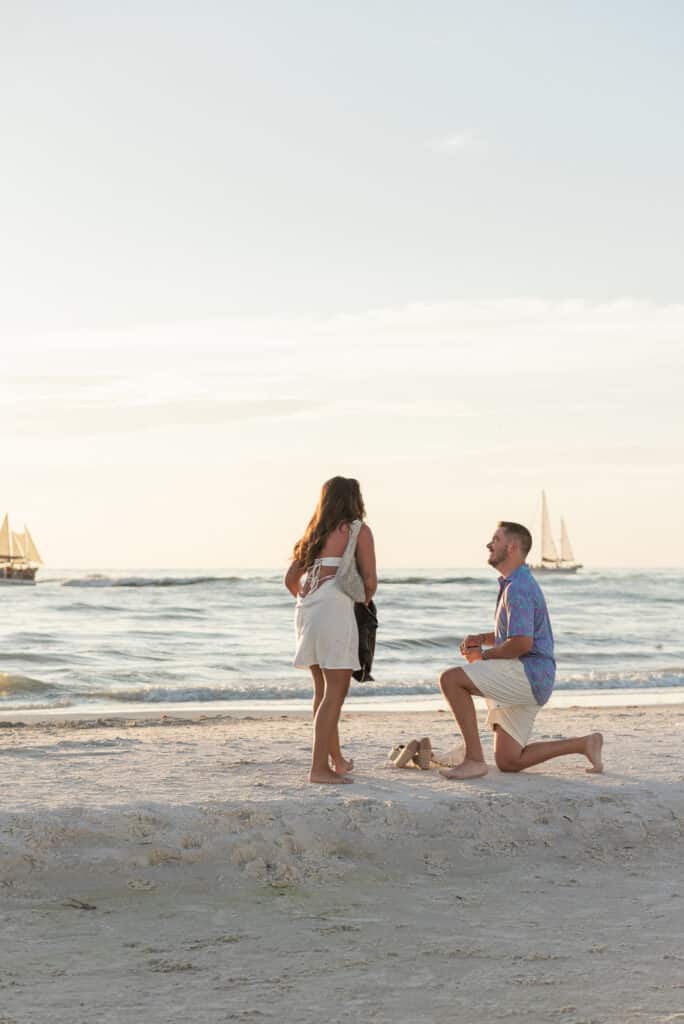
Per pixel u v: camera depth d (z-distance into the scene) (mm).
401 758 6676
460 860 5266
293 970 3715
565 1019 3219
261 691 15891
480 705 14008
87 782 6008
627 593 61625
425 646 26359
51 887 4629
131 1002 3377
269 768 6656
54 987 3521
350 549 6203
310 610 6211
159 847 4930
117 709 13797
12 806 5230
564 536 122875
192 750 7508
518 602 6309
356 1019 3230
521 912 4496
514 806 5773
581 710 12711
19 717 12305
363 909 4516
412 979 3617
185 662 22547
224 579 86000
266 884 4801
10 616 38094
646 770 6809
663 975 3654
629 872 5199
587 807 5871
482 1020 3217
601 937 4125
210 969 3719
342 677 6176
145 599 52000
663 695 16047
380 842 5281
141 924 4246
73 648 25203
